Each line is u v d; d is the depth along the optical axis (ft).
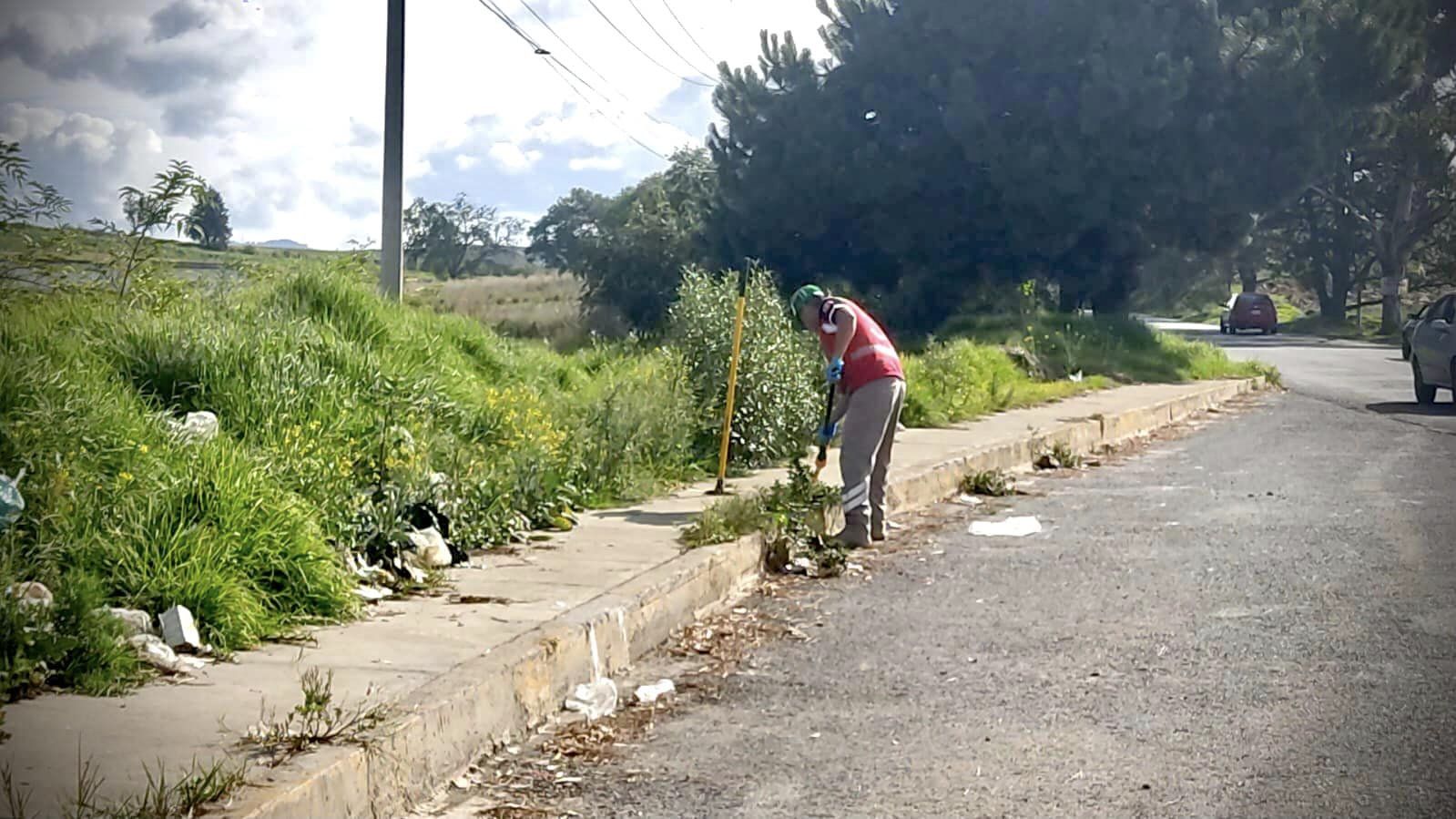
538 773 18.26
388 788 16.47
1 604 18.61
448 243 295.48
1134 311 197.06
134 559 21.58
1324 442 59.82
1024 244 133.39
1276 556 32.53
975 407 64.64
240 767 15.28
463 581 25.70
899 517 39.11
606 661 22.81
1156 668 22.93
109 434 25.45
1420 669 22.74
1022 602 28.12
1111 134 124.36
